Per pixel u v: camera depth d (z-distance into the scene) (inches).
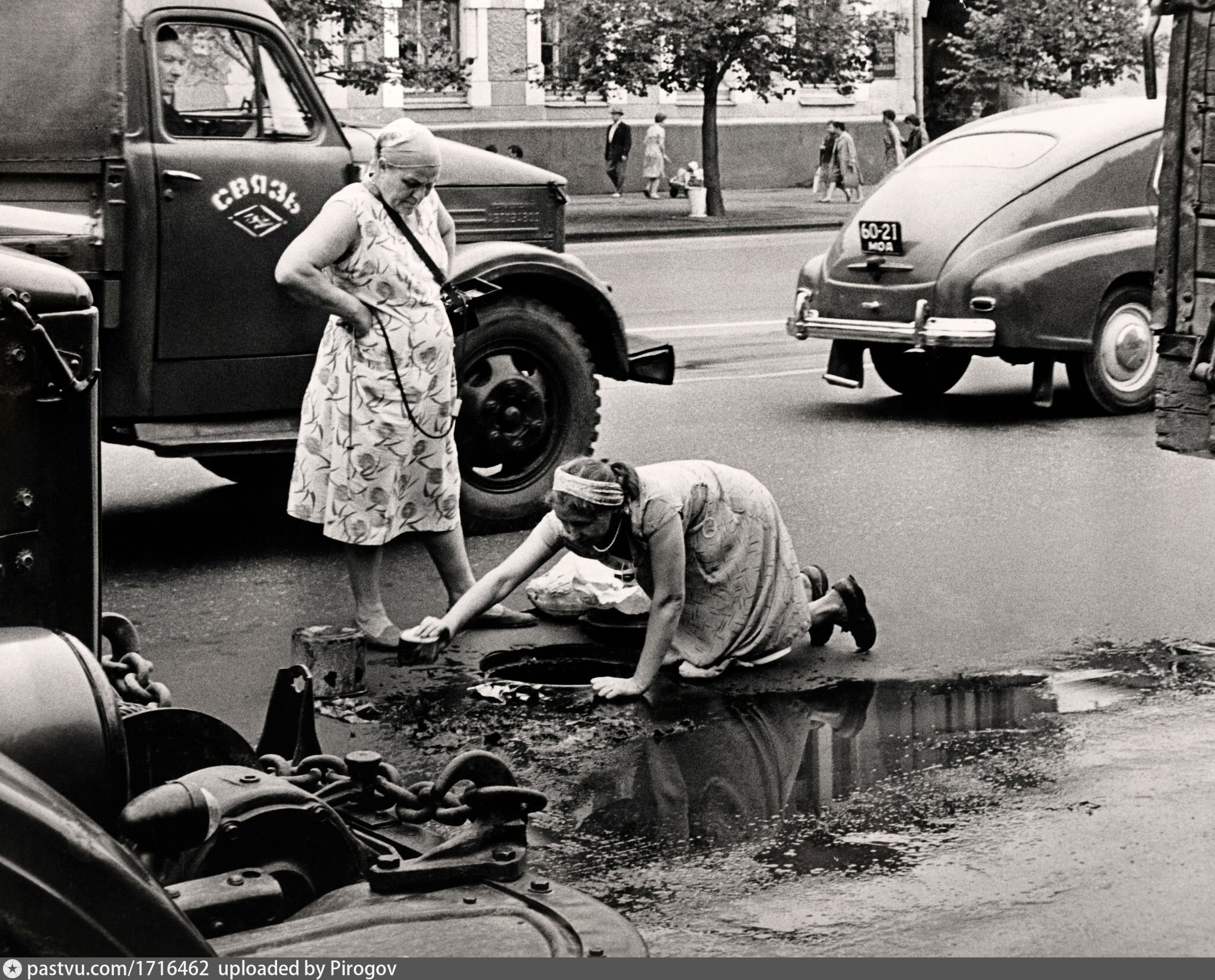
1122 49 1205.1
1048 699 225.8
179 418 301.0
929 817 184.1
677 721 219.8
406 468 253.4
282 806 141.9
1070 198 444.5
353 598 285.4
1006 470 382.3
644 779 198.2
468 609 233.6
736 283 783.7
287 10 896.9
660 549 225.5
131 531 337.1
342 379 248.5
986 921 156.7
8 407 156.5
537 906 137.6
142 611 278.1
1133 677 235.5
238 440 300.5
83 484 162.4
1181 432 234.4
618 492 223.1
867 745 209.0
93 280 289.1
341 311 242.5
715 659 236.8
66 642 126.3
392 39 1181.1
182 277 297.0
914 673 239.6
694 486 231.6
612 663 248.1
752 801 190.4
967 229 441.4
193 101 297.3
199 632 265.7
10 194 292.0
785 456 399.2
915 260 446.9
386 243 245.3
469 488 325.7
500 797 147.0
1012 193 442.0
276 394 308.8
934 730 213.9
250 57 302.4
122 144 289.0
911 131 1334.9
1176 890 163.0
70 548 161.9
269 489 376.8
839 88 1167.0
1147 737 209.2
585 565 268.7
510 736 214.8
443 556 262.7
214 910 129.3
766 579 238.8
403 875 140.9
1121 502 349.7
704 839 179.3
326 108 311.7
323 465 251.8
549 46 1296.8
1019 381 523.5
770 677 237.9
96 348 163.2
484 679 239.6
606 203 1259.8
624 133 1285.7
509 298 323.9
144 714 158.4
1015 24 1221.1
